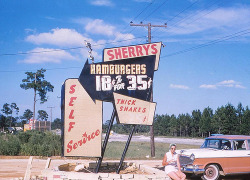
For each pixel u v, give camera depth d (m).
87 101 10.63
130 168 12.71
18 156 20.88
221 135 13.82
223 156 12.53
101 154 10.55
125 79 11.10
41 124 57.75
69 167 12.19
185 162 12.41
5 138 26.86
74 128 10.48
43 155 21.95
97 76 10.85
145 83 11.22
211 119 75.94
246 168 12.73
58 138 25.69
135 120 11.00
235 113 71.88
